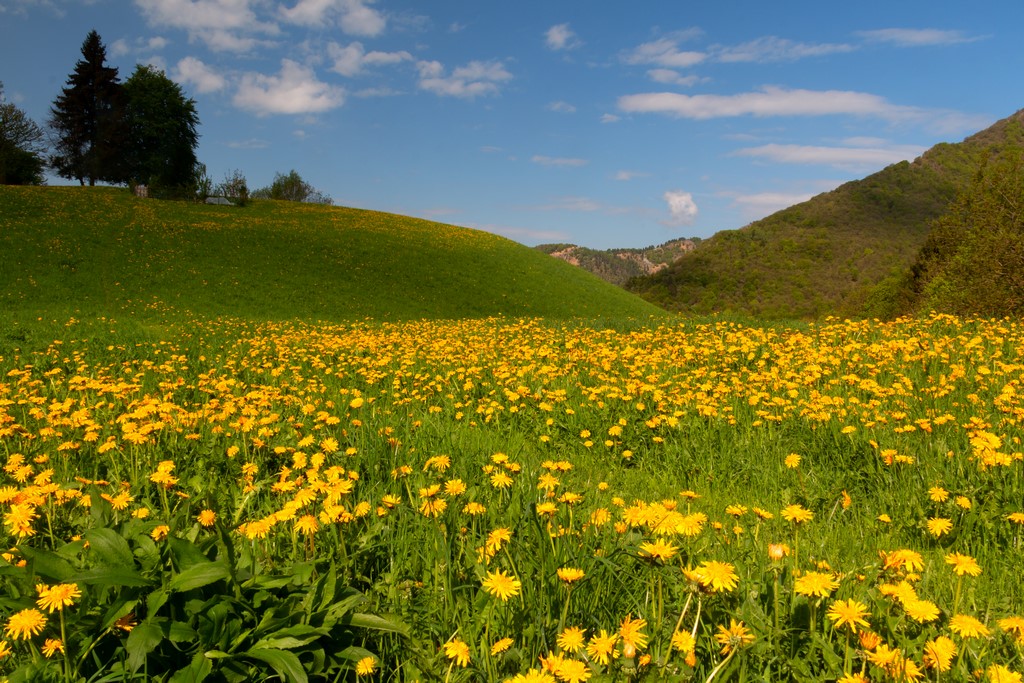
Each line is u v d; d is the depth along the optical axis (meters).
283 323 25.67
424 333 19.56
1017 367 7.69
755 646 2.09
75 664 2.17
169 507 3.97
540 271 47.00
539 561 2.80
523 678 1.82
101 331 17.69
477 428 6.91
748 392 7.79
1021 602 2.97
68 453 5.18
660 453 6.10
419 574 3.02
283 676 2.08
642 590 2.63
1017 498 4.00
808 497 4.65
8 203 39.94
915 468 4.78
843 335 12.56
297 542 3.10
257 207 56.94
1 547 3.15
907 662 1.89
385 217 59.97
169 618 2.24
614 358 10.80
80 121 70.44
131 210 46.09
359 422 6.12
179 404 8.37
